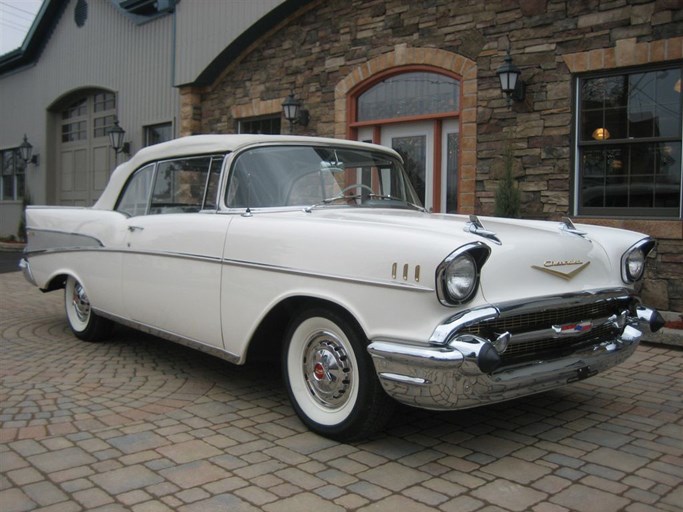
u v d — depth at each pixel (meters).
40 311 7.02
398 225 3.17
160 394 4.06
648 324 3.60
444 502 2.64
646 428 3.55
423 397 2.82
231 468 2.95
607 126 6.44
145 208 4.72
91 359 4.93
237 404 3.89
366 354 3.09
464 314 2.77
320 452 3.15
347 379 3.23
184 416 3.66
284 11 8.91
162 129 11.69
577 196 6.58
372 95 8.30
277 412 3.76
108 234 4.80
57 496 2.64
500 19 6.97
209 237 3.86
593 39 6.38
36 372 4.53
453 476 2.89
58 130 15.02
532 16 6.75
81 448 3.15
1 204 16.83
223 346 3.80
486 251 2.79
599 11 6.34
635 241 3.63
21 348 5.26
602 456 3.15
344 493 2.71
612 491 2.76
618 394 4.17
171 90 11.21
